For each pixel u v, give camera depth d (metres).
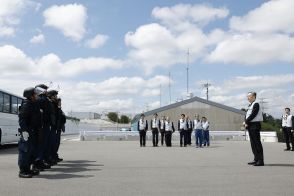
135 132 38.00
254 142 12.62
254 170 11.36
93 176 10.08
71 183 8.94
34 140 10.24
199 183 8.95
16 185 8.66
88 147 23.84
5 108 22.50
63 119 13.52
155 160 14.52
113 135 37.94
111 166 12.41
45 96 11.63
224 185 8.68
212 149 22.36
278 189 8.20
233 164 13.06
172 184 8.80
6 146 27.42
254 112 12.53
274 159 15.28
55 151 12.71
